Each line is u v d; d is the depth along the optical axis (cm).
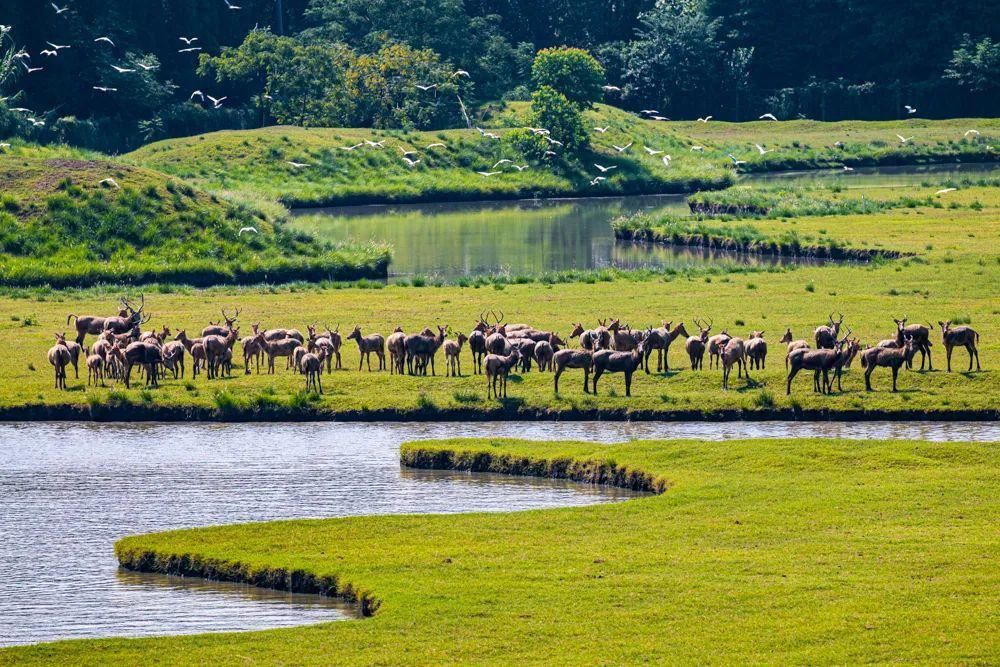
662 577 11312
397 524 13262
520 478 15562
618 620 10419
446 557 12138
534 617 10562
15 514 14350
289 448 16912
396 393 18662
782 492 13712
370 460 16350
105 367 19950
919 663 9488
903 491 13588
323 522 13375
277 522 13412
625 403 17900
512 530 12912
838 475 14425
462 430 17538
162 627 11200
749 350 18662
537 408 17988
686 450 15512
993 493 13462
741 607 10575
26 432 17900
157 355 19362
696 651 9794
